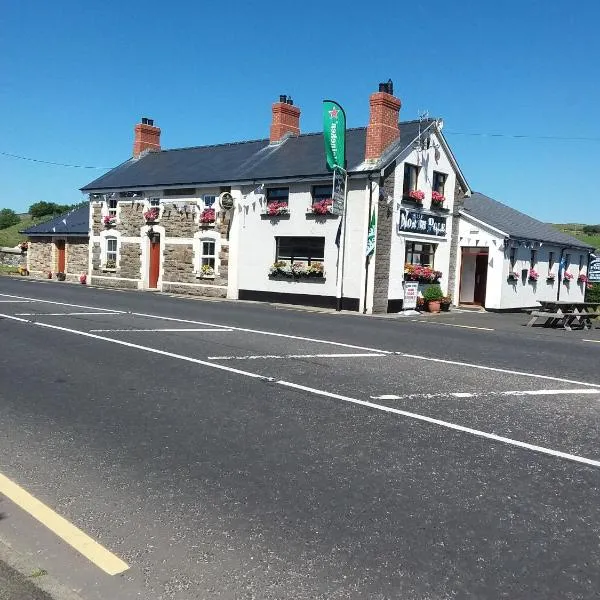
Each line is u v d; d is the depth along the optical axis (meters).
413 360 9.82
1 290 21.67
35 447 5.13
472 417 6.31
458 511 4.05
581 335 15.38
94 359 8.87
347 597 3.05
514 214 30.94
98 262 29.42
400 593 3.09
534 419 6.32
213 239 24.67
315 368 8.72
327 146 19.72
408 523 3.86
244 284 23.75
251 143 27.88
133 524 3.79
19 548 3.45
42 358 8.84
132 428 5.68
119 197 28.33
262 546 3.54
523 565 3.38
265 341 11.27
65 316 14.05
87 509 3.98
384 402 6.82
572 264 31.23
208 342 10.83
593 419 6.39
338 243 21.08
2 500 4.07
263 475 4.60
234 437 5.47
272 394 7.05
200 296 24.80
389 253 21.22
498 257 24.38
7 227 62.72
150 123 32.16
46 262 33.94
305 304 22.03
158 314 15.55
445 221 24.28
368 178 20.33
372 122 20.94
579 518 3.99
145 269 27.31
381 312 20.97
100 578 3.18
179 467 4.74
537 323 18.83
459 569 3.33
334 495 4.26
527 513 4.05
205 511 3.98
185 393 7.01
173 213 26.06
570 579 3.25
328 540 3.62
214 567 3.31
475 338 13.52
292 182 22.17
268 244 22.98
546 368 9.56
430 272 22.91
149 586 3.12
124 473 4.60
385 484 4.48
